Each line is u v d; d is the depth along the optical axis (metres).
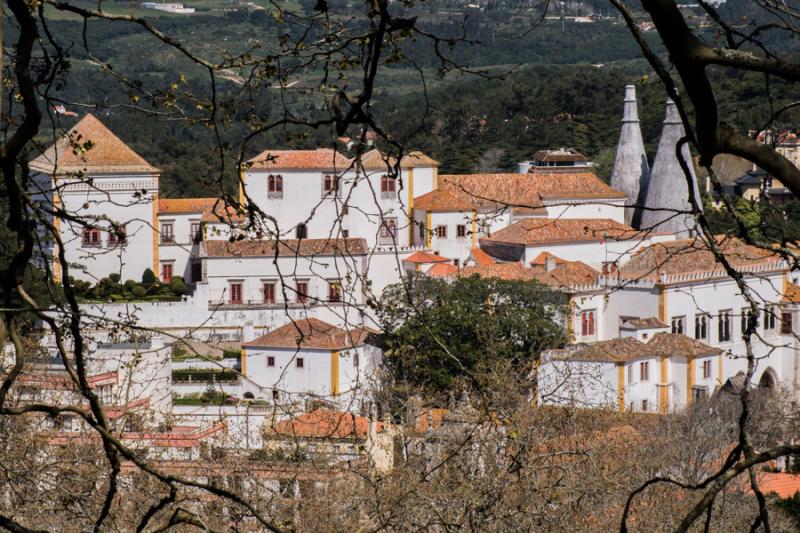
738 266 168.62
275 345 151.50
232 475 48.22
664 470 66.75
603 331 168.12
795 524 66.69
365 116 20.98
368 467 48.22
